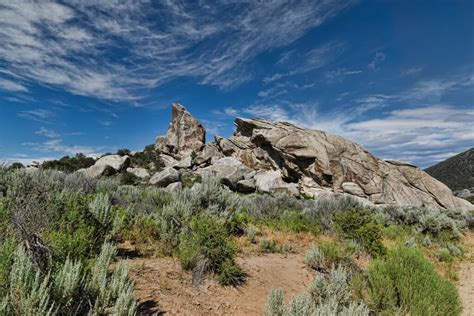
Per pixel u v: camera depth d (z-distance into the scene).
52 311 3.00
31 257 3.29
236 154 48.41
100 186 13.82
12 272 2.86
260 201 17.27
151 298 4.95
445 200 41.78
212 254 6.58
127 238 7.74
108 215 6.77
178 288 5.57
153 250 7.21
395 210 22.36
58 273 3.31
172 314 4.72
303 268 8.26
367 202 34.97
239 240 9.66
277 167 44.28
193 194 11.50
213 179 12.45
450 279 9.89
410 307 5.40
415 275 5.94
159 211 10.17
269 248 9.49
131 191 15.12
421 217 18.84
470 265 12.01
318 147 42.16
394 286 5.98
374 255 10.28
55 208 6.14
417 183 43.19
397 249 6.86
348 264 8.11
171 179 33.06
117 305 3.36
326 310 4.62
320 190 39.53
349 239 11.36
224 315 5.27
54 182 10.16
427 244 14.90
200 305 5.28
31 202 4.94
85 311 3.38
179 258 6.67
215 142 53.53
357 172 40.78
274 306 5.15
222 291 6.04
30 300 2.71
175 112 65.25
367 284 6.56
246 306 5.79
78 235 5.16
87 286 3.44
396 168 44.69
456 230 18.42
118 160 40.09
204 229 7.04
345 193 39.22
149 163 55.72
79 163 46.19
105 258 4.23
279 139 43.69
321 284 6.24
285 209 17.14
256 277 7.08
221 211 10.91
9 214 4.79
